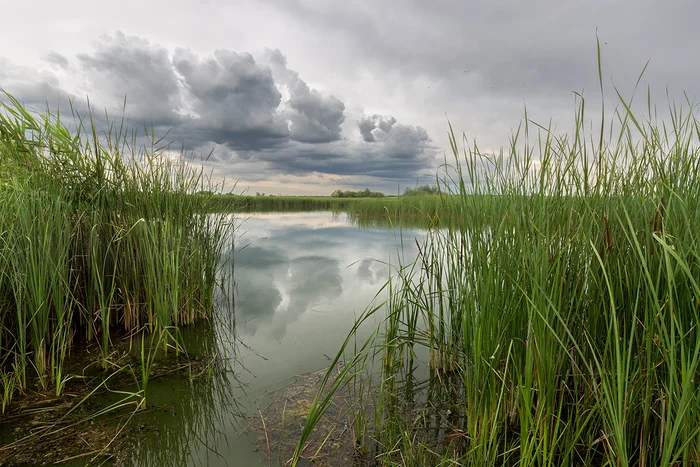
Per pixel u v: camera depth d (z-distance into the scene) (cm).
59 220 257
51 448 171
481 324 166
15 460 162
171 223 327
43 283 231
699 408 118
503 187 201
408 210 1277
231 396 218
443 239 249
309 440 178
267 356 272
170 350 280
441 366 251
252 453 170
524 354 178
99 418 195
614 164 159
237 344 294
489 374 171
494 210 198
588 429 158
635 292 151
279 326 330
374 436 180
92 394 217
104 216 311
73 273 292
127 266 308
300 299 404
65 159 322
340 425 189
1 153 303
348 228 1060
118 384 230
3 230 248
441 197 232
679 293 133
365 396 217
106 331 257
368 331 316
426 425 190
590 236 155
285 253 659
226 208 411
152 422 192
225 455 169
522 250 163
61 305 231
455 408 205
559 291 152
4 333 248
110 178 325
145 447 173
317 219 1412
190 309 333
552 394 151
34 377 233
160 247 308
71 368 246
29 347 259
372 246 727
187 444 176
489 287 174
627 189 172
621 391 114
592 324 166
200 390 224
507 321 175
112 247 308
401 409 204
